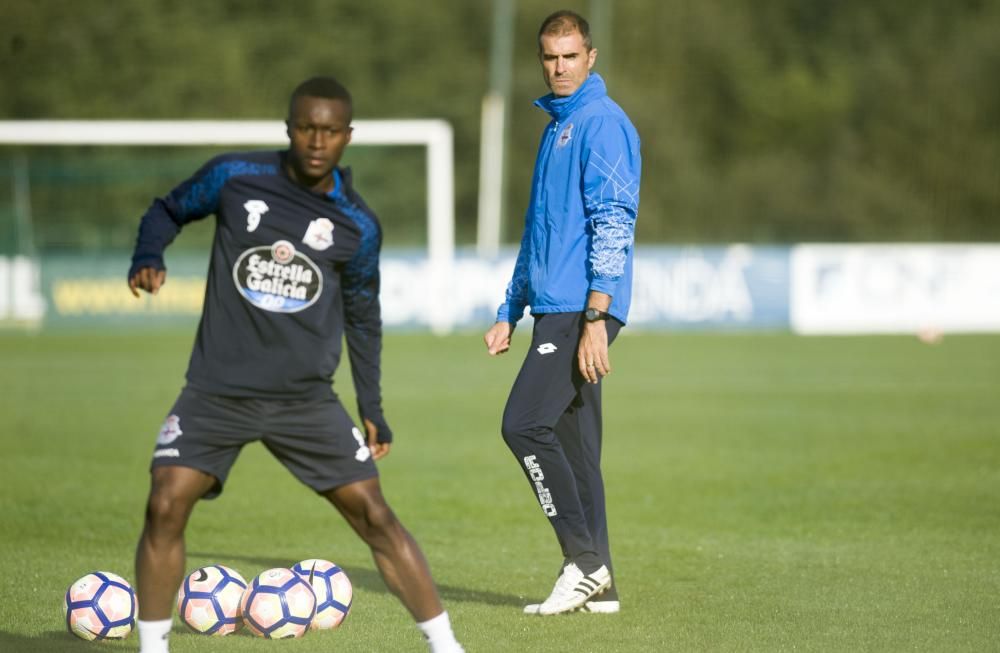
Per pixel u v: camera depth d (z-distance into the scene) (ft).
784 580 79.71
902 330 331.36
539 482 68.95
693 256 331.57
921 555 87.92
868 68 598.75
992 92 572.51
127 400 186.91
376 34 558.97
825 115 595.47
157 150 472.44
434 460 135.33
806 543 92.63
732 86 602.85
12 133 315.99
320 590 66.18
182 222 54.19
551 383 68.54
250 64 540.93
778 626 67.41
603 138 67.87
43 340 292.20
